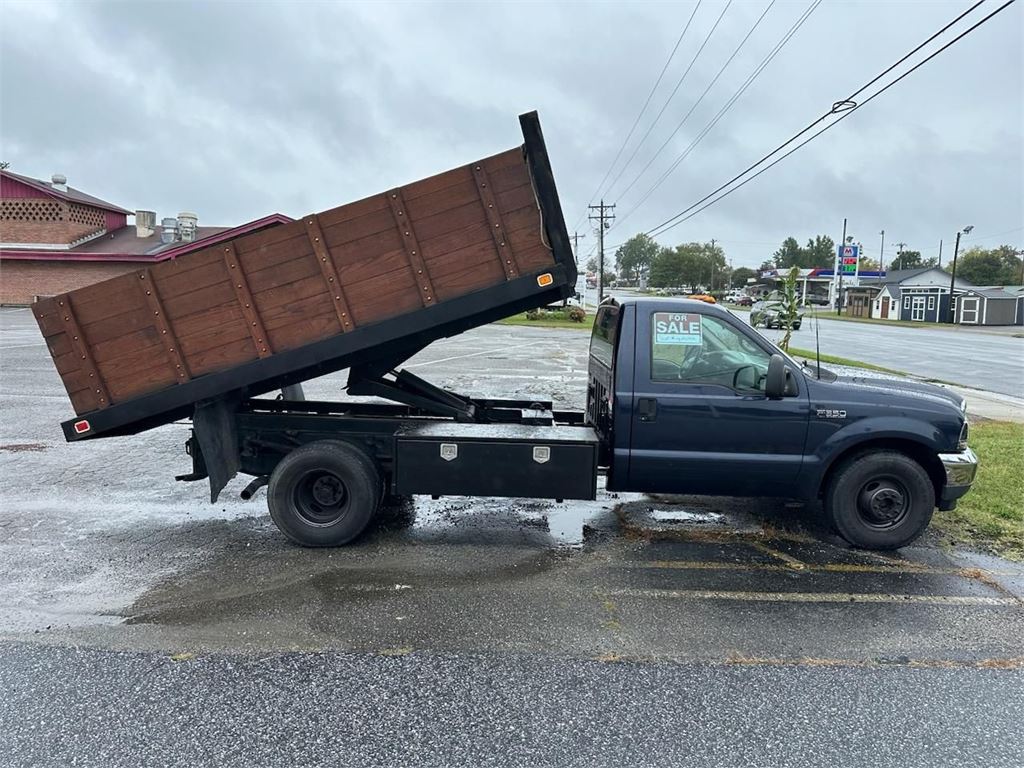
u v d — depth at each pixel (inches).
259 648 148.5
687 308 210.1
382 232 197.9
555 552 208.1
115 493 266.1
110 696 129.8
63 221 1462.8
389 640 152.6
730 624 162.9
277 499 207.8
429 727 121.6
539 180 197.2
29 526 227.9
